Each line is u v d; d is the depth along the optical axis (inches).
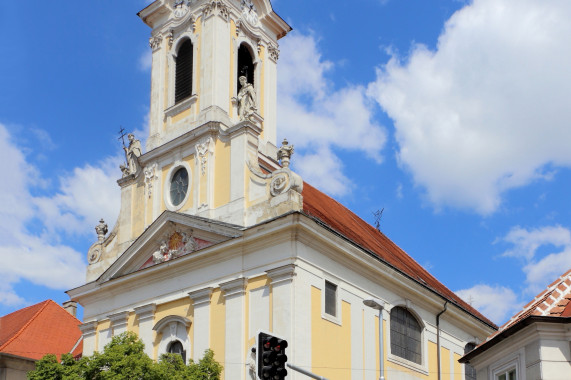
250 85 1423.5
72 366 1153.4
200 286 1316.4
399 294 1443.2
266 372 770.8
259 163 1454.2
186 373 1156.5
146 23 1619.1
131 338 1184.8
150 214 1465.3
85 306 1486.2
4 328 1753.2
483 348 1021.2
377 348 1347.2
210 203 1369.3
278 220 1229.1
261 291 1237.7
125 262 1425.9
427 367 1480.1
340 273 1302.9
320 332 1229.1
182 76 1530.5
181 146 1450.5
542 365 888.9
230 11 1529.3
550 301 938.1
